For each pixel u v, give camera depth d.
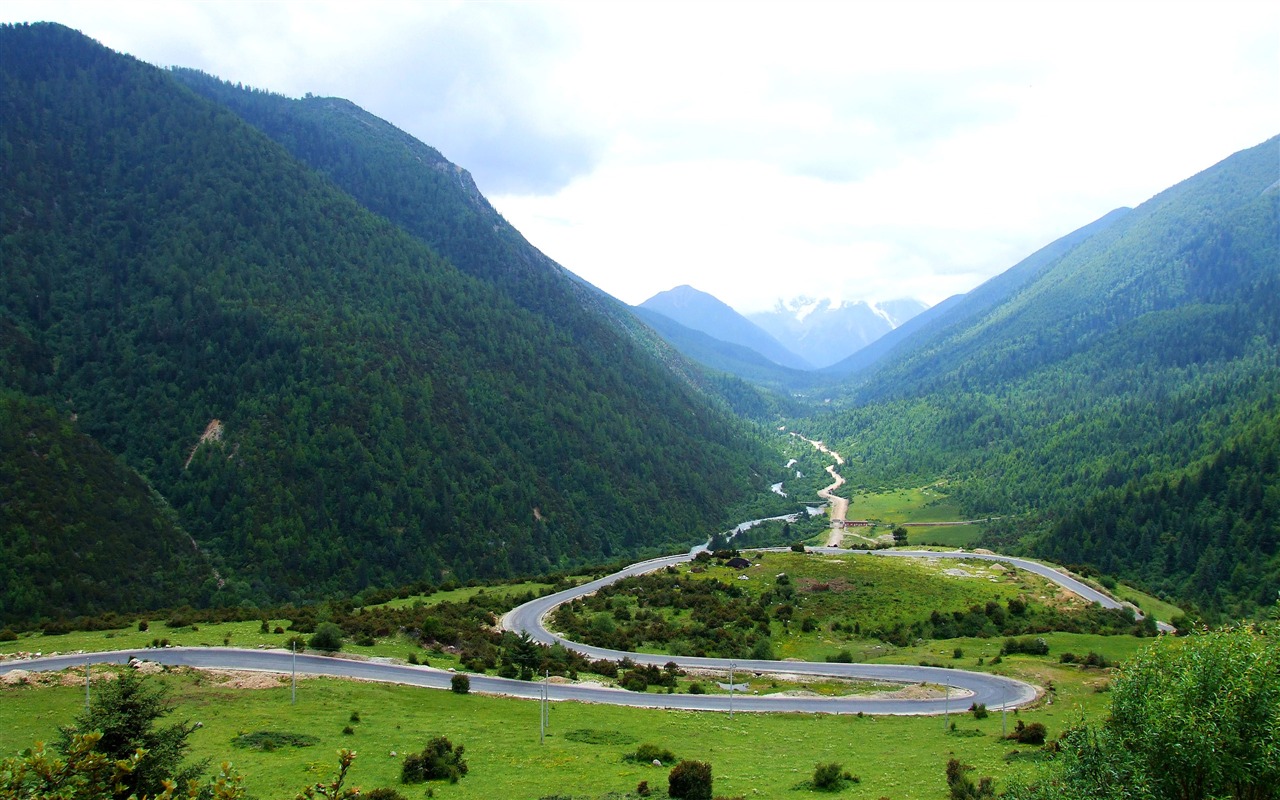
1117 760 29.62
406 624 83.88
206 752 44.06
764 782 41.97
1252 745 26.77
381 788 37.88
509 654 77.19
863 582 125.19
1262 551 163.12
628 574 145.62
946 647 94.50
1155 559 178.50
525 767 44.22
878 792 39.84
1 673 58.94
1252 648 28.41
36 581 133.12
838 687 73.19
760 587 123.38
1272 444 190.25
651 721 57.41
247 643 73.00
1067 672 79.38
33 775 19.78
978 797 36.44
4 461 148.00
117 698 28.12
